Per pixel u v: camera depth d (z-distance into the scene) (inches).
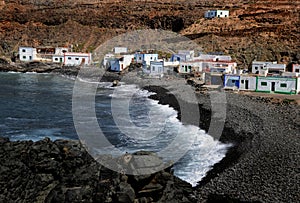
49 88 2856.8
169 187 813.9
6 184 827.4
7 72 3971.5
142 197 786.8
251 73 2736.2
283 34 3533.5
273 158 1152.2
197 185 997.2
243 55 3326.8
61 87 2920.8
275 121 1589.6
